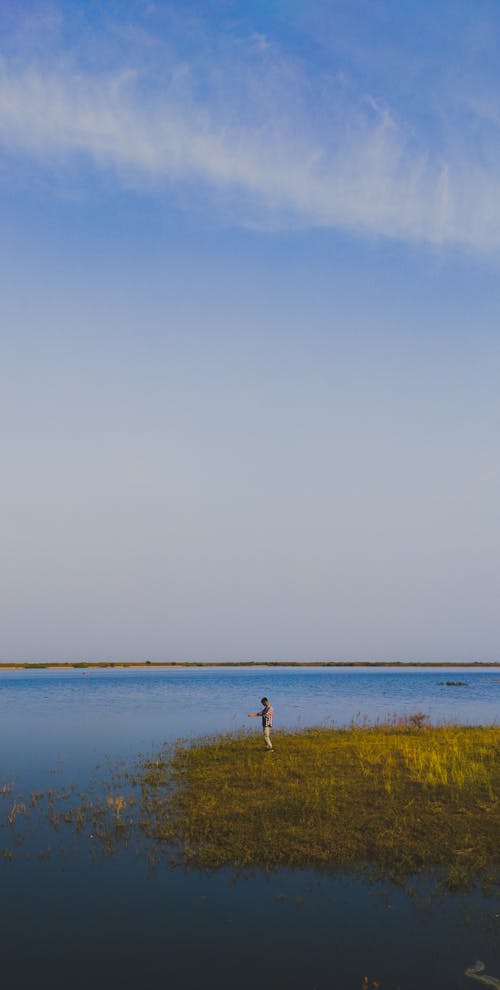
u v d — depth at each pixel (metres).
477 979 7.67
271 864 11.55
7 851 12.43
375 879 10.78
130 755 25.05
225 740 28.80
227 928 9.05
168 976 7.76
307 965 8.02
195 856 11.91
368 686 105.75
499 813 14.46
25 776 20.67
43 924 9.20
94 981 7.66
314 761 21.83
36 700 63.22
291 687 99.88
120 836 13.36
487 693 84.19
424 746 25.34
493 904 9.78
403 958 8.19
